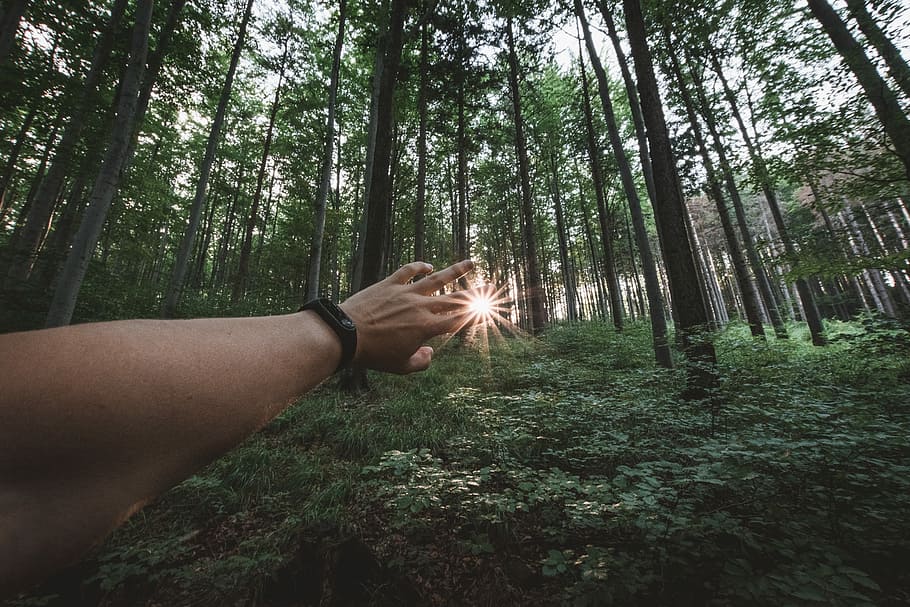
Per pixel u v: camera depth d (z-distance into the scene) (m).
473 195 22.30
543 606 2.41
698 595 2.07
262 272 20.11
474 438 4.40
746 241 13.10
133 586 2.78
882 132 4.72
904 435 2.60
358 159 21.56
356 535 2.91
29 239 7.15
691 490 2.58
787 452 2.40
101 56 7.67
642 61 6.04
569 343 11.97
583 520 2.38
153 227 12.02
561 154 21.47
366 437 5.07
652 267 8.73
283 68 15.73
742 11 6.73
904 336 4.66
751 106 11.44
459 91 14.21
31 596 2.57
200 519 3.68
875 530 2.19
